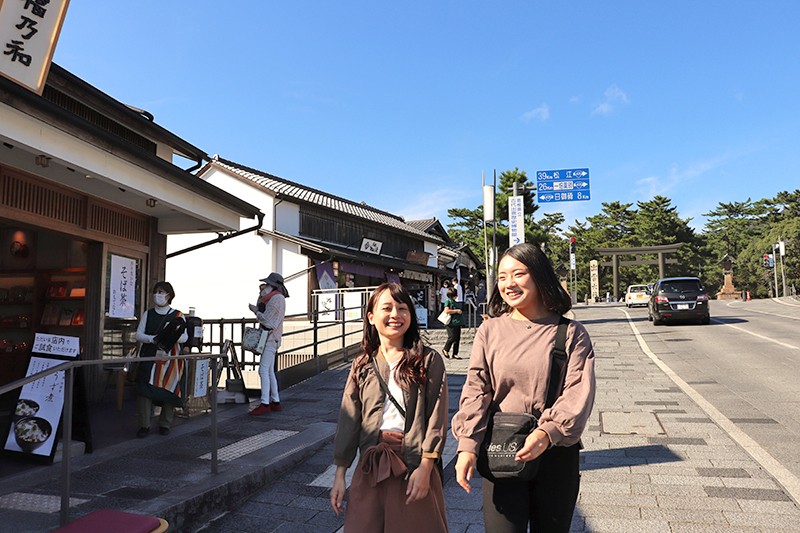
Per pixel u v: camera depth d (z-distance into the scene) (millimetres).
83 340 7223
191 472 4492
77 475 4398
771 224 66812
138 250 8031
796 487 4305
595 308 35188
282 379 9422
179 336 5977
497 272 2504
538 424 2133
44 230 6508
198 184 6965
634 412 7078
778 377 9367
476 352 2375
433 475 2506
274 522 3908
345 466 2557
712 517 3768
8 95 4105
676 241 63219
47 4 4348
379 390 2562
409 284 27672
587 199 15492
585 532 3596
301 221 21281
